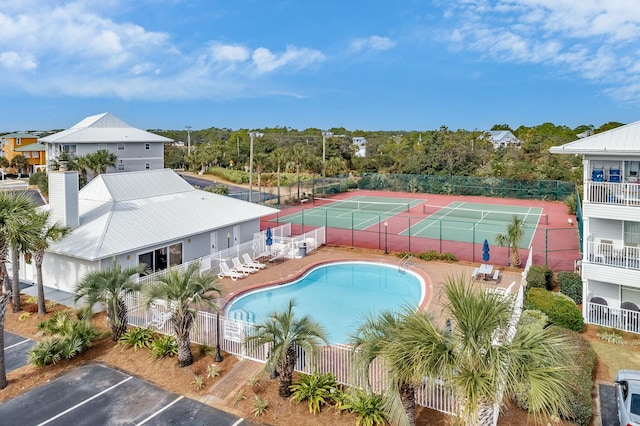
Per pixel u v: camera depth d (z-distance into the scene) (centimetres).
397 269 3058
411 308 1069
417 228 4450
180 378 1530
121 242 2380
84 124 7338
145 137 7025
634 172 2019
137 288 1827
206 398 1416
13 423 1302
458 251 3484
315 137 13575
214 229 3012
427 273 2847
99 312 2144
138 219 2689
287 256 3256
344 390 1384
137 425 1285
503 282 2622
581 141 2045
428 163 8456
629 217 1900
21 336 1891
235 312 2208
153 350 1681
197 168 10550
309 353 1333
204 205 3222
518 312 1369
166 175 3366
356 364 1135
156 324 1864
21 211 1717
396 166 8919
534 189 6638
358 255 3344
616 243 2075
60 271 2422
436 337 883
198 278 1602
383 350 973
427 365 857
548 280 2436
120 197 2881
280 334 1363
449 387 912
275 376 1503
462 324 862
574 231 4172
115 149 6625
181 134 17288
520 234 2967
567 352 925
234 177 8919
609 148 1903
